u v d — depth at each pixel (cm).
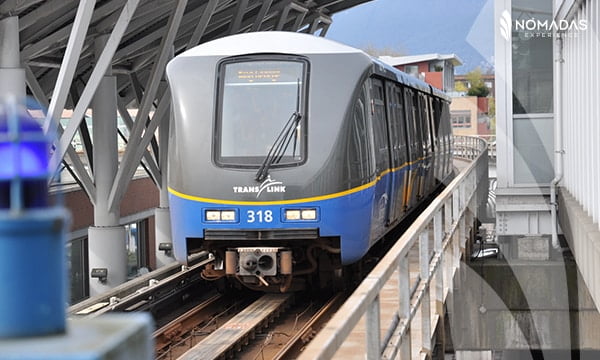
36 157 123
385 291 873
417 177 1781
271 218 1122
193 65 1164
